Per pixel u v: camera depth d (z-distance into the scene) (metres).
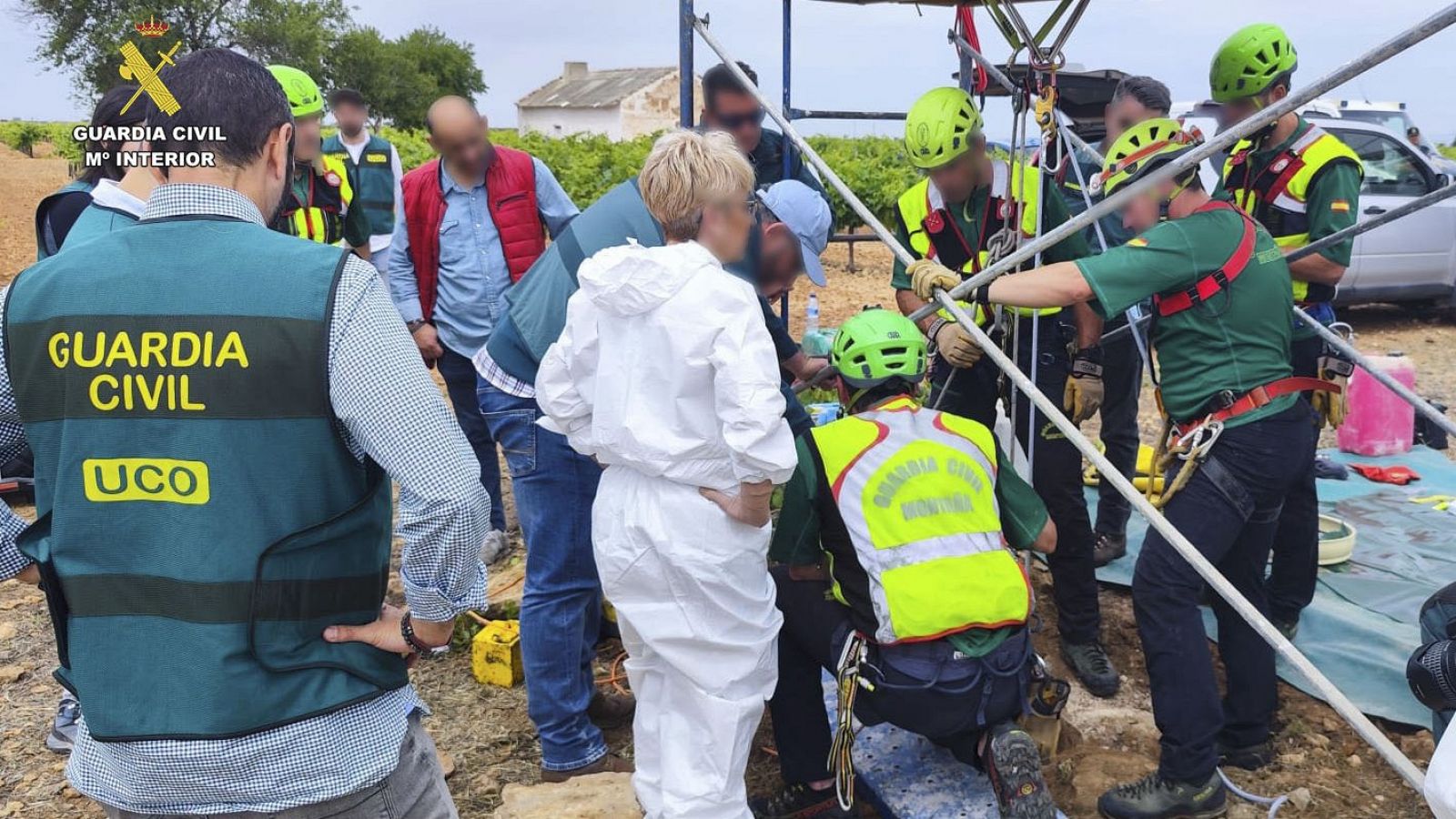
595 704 3.66
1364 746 3.56
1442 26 1.97
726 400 2.20
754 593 2.49
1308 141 4.12
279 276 1.69
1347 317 11.20
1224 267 2.97
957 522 2.67
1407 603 4.37
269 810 1.75
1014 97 3.38
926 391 3.94
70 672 1.77
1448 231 10.22
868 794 3.01
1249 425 3.04
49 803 3.35
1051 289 2.90
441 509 1.72
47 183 30.16
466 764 3.49
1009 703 2.69
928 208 3.96
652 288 2.27
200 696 1.68
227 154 1.75
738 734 2.49
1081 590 3.92
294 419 1.69
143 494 1.69
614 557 2.46
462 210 4.57
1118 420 4.74
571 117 57.91
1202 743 3.03
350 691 1.78
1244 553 3.36
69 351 1.69
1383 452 6.32
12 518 1.84
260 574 1.69
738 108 4.34
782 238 2.87
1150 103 4.42
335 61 50.50
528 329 3.01
